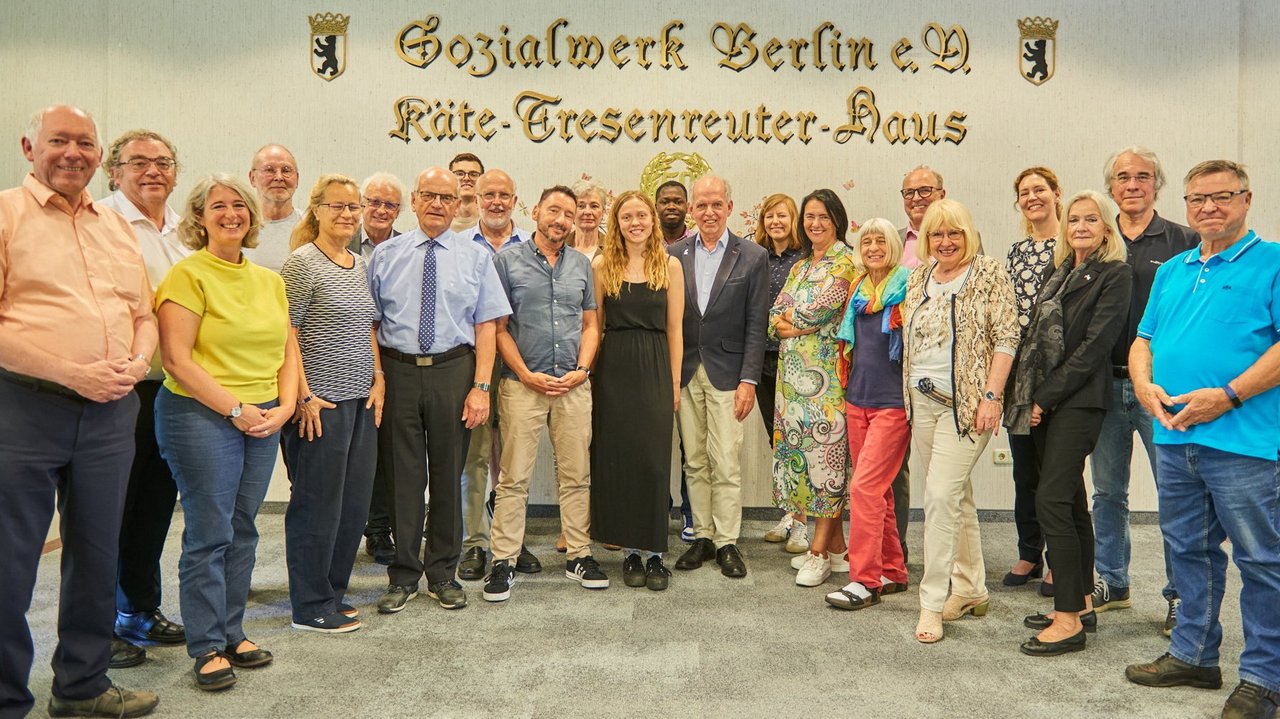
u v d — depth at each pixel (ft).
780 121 15.64
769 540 14.12
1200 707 7.82
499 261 11.39
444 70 15.88
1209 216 7.72
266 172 11.28
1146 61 15.28
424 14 15.83
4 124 16.12
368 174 16.05
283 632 9.67
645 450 11.39
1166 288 8.38
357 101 15.96
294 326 9.03
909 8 15.46
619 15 15.69
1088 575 9.67
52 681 7.95
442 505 10.57
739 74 15.66
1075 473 9.16
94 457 7.26
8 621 6.89
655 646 9.30
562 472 11.75
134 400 7.68
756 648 9.25
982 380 9.42
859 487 10.70
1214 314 7.77
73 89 16.08
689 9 15.61
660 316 11.59
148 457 9.05
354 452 9.76
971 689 8.20
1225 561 8.14
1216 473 7.71
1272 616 7.49
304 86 15.97
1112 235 9.18
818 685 8.28
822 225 11.62
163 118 16.07
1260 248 7.66
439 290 10.21
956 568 10.28
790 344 11.74
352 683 8.29
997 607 10.70
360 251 12.06
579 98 15.80
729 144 15.71
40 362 6.81
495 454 12.99
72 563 7.30
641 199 11.57
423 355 10.25
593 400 11.84
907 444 10.80
